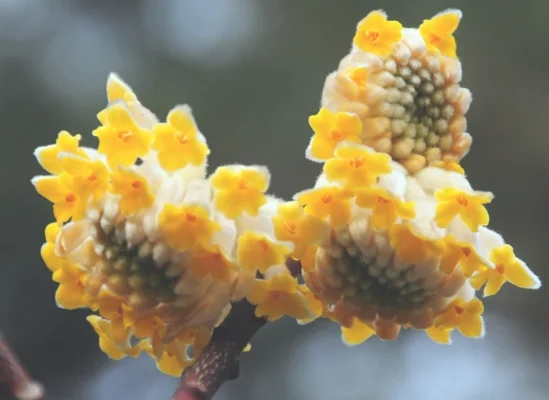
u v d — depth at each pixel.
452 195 0.51
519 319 1.34
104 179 0.51
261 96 1.41
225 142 1.39
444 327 0.53
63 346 1.35
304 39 1.42
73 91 1.46
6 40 1.47
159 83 1.44
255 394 1.32
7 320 1.34
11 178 1.38
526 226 1.37
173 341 0.53
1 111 1.41
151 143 0.51
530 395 1.31
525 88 1.38
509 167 1.37
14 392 0.48
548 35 1.38
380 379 1.32
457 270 0.52
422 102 0.53
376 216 0.51
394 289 0.52
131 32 1.50
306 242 0.51
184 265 0.51
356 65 0.53
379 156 0.51
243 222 0.51
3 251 1.35
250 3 1.46
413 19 1.38
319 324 1.33
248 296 0.52
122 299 0.52
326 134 0.52
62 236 0.52
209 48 1.46
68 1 1.52
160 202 0.51
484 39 1.39
